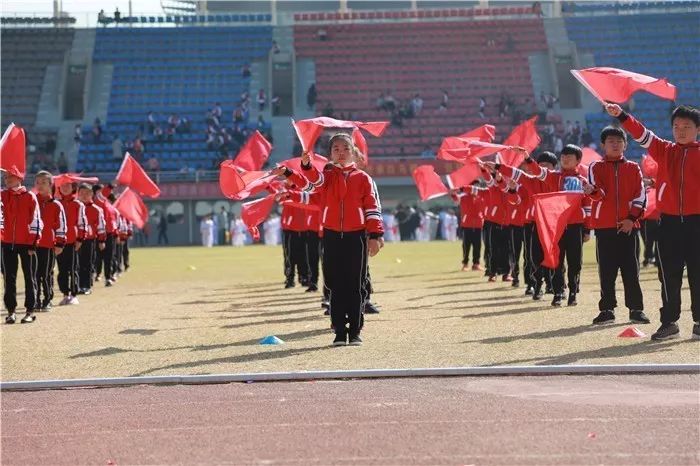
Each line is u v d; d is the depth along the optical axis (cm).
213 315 1552
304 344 1138
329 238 1107
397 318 1400
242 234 5762
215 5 7869
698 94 6531
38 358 1080
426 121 6406
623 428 646
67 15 7144
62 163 5875
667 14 7050
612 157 1238
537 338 1120
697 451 586
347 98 6638
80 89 6719
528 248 1667
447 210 5847
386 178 5747
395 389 812
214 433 664
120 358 1062
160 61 6906
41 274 1603
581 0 7562
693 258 1084
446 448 603
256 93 6700
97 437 666
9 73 6706
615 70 1115
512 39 6969
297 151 6181
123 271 3027
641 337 1108
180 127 6303
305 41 7106
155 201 5706
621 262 1248
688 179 1074
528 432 640
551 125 6147
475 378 858
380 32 7119
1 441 664
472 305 1577
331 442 627
